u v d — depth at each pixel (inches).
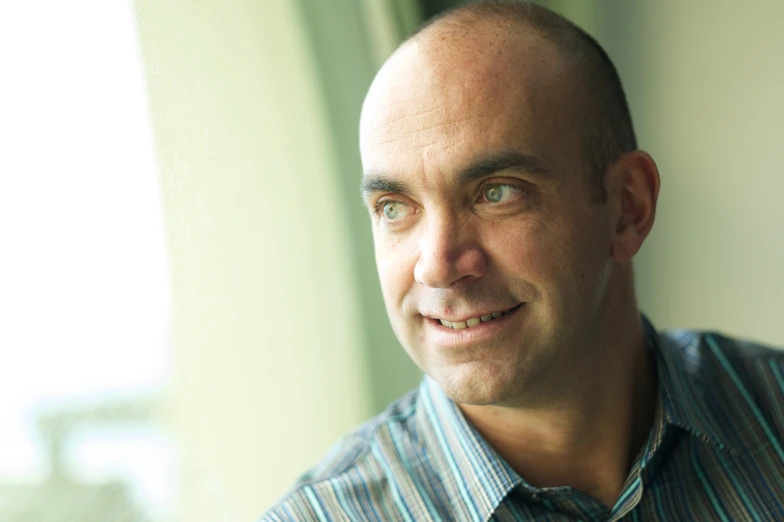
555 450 39.0
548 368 36.0
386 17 67.0
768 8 82.3
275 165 59.1
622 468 40.0
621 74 86.3
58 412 45.7
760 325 87.0
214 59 54.1
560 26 38.4
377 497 39.9
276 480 58.4
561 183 35.4
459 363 35.6
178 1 51.1
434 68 34.6
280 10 59.4
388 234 36.8
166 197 50.4
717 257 87.7
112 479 48.3
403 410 44.4
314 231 61.9
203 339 53.9
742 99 84.7
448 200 34.4
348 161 64.2
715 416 42.8
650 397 42.4
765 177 84.8
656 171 40.6
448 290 34.6
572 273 35.8
